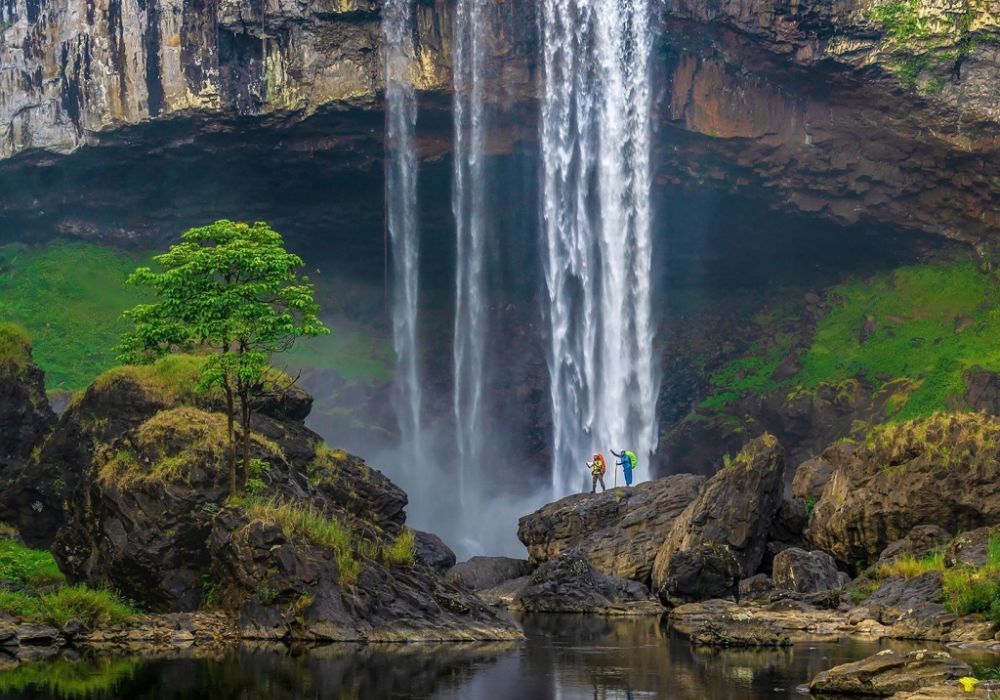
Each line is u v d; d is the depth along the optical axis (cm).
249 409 2697
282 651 2216
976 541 2922
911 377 5741
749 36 5575
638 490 3856
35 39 5953
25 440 3491
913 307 6106
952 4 5538
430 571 2689
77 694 1745
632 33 5722
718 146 5797
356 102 5641
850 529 3306
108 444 2720
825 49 5591
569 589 3231
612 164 5866
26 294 5906
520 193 6059
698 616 2873
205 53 5688
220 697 1727
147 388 3033
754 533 3344
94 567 2638
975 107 5612
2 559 2892
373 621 2420
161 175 6034
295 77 5634
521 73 5750
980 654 2173
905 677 1784
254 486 2589
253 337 2736
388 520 3200
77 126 5888
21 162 5981
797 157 5822
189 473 2588
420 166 5912
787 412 5897
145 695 1738
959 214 6022
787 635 2389
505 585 3594
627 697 1761
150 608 2561
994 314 5881
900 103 5666
